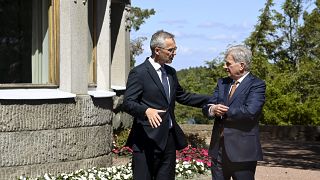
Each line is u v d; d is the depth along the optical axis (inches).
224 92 229.5
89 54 389.4
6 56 333.4
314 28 1347.2
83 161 349.7
